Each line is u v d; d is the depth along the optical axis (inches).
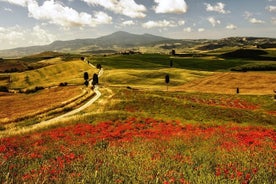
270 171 416.2
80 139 909.8
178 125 1481.3
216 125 1583.4
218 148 642.2
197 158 515.5
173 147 682.2
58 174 378.3
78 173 373.7
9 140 932.0
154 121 1540.4
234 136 950.4
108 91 4050.2
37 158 535.5
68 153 578.9
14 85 7559.1
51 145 798.5
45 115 2518.5
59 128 1221.7
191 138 883.4
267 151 599.2
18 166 440.5
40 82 7741.1
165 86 6264.8
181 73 7440.9
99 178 358.0
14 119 2303.2
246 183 368.2
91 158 493.7
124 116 1555.1
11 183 337.4
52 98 3732.8
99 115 1549.0
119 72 7554.1
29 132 1224.8
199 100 3964.1
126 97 2910.9
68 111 2755.9
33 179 350.6
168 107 2186.3
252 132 1103.0
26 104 3307.1
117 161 470.3
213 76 6510.8
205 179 372.5
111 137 960.3
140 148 629.9
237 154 547.2
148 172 390.6
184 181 354.9
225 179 374.6
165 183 342.6
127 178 369.1
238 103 3811.5
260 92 4653.1
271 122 1910.7
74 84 6299.2
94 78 5561.0
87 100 3348.9
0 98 4261.8
